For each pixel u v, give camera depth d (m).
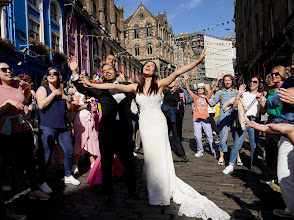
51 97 3.18
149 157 2.88
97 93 3.03
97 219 2.53
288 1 10.80
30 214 2.64
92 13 22.52
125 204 2.91
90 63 21.14
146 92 2.90
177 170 4.41
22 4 12.78
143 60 44.56
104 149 2.95
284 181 2.45
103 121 2.97
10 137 2.81
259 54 16.92
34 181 3.04
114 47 27.38
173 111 5.11
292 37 10.34
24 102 2.96
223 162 4.84
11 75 2.79
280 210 2.57
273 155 3.42
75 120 4.23
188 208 2.61
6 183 2.88
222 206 2.81
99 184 3.51
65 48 17.19
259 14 16.98
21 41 12.63
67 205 2.89
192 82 48.03
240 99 4.03
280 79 2.96
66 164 3.67
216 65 41.41
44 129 3.28
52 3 15.98
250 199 3.01
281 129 2.11
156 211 2.70
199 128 5.52
